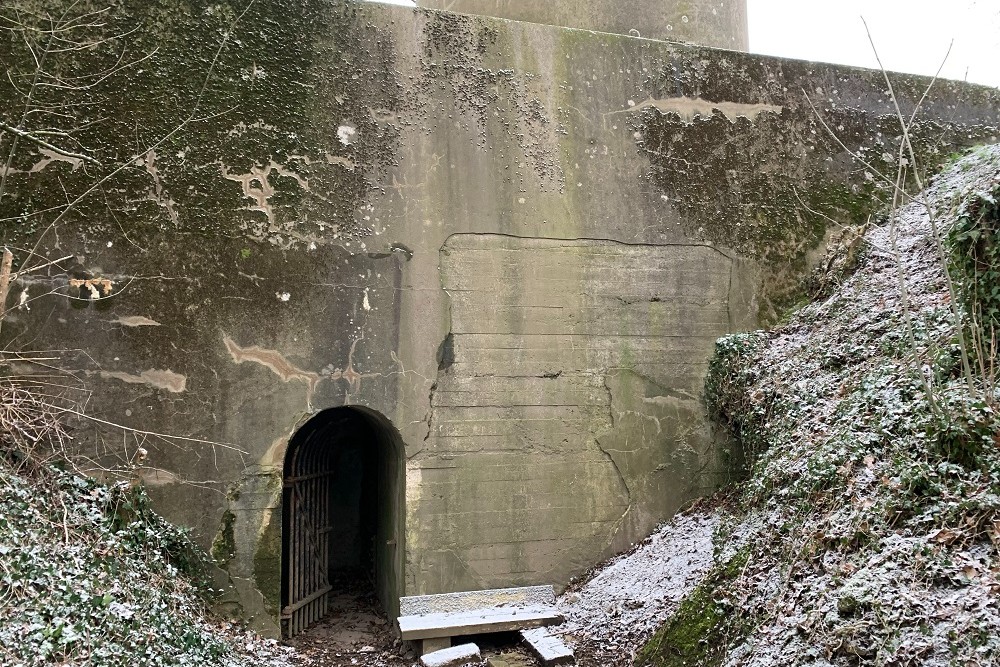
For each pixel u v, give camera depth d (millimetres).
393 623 6199
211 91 5527
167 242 5355
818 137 7250
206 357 5375
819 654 3461
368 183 5859
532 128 6324
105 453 5086
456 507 5875
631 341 6434
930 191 7086
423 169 6008
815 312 6484
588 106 6516
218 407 5375
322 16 5855
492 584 5902
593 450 6242
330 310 5684
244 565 5332
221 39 5582
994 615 3006
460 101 6156
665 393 6496
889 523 3754
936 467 3787
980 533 3410
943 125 7695
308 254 5668
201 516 5266
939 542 3471
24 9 5172
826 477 4340
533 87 6367
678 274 6629
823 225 7113
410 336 5863
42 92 5156
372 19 5988
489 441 5992
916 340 4895
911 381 4531
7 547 3949
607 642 5125
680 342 6578
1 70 5086
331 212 5750
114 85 5312
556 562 6074
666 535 6121
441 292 5969
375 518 7551
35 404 4910
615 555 6219
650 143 6676
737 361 6355
